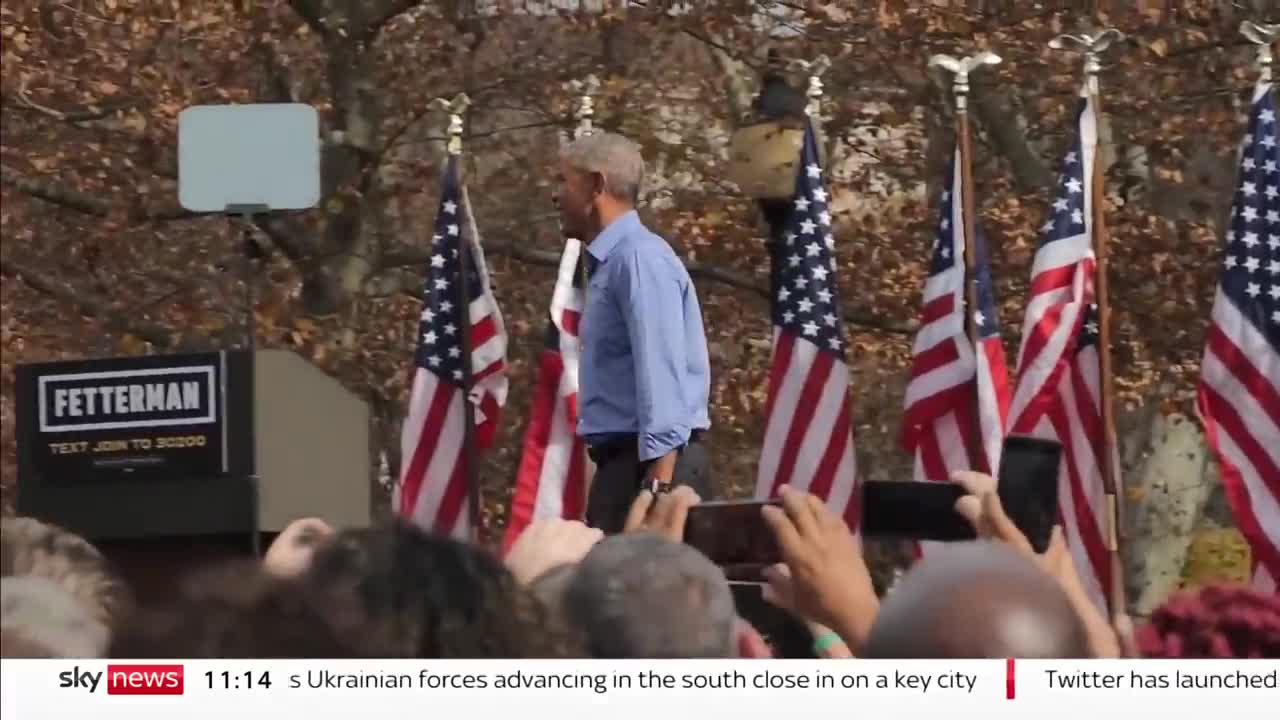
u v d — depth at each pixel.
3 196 34.19
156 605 4.64
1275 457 17.09
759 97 17.98
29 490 10.77
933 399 17.70
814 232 17.83
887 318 33.97
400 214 34.47
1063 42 17.44
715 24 32.38
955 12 31.27
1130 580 36.44
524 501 17.62
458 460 17.47
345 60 30.81
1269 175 17.42
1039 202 32.28
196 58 32.59
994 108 32.12
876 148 34.28
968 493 7.33
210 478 10.59
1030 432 17.14
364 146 31.00
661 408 13.48
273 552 5.70
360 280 31.34
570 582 5.59
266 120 12.33
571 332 17.62
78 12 31.58
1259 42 17.59
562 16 33.03
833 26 31.84
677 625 5.47
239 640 4.46
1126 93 32.19
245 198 12.38
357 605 4.50
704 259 34.25
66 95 32.66
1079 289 17.14
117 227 33.44
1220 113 32.12
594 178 13.84
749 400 34.97
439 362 17.58
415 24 33.34
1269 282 17.28
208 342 32.72
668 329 13.55
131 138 32.88
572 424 17.55
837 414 17.77
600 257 13.86
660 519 8.12
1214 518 39.41
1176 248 32.62
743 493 36.12
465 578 4.60
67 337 34.31
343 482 11.17
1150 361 33.00
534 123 33.56
